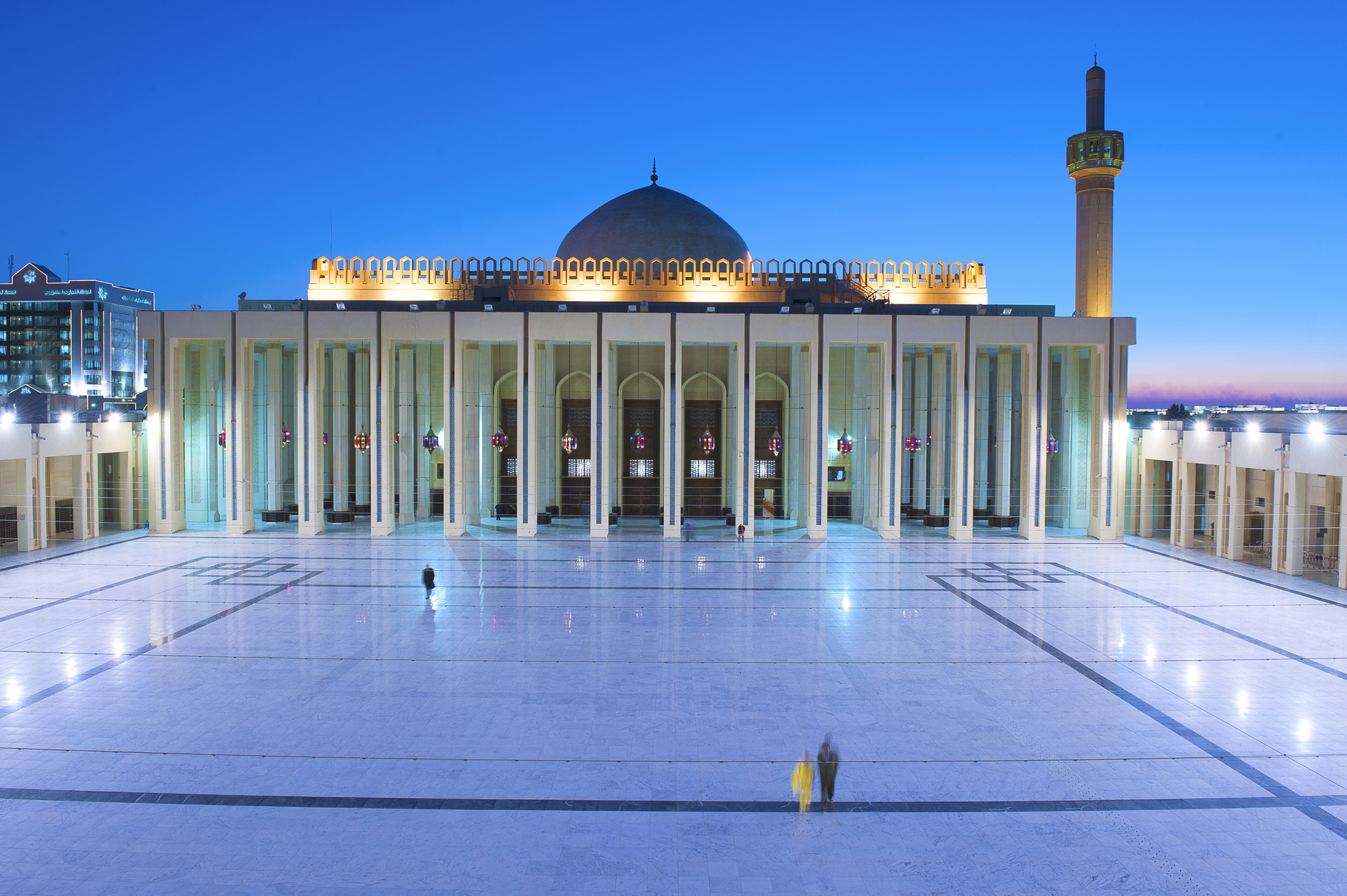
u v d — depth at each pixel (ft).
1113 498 129.29
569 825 39.78
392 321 126.41
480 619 77.97
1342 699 57.52
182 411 131.13
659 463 151.94
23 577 96.07
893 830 39.60
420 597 86.94
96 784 43.55
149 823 39.65
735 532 134.51
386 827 39.42
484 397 144.66
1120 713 54.65
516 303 134.82
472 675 61.52
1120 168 153.38
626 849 37.73
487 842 38.17
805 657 66.64
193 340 135.23
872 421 138.41
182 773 44.91
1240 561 111.34
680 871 35.99
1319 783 44.68
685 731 51.13
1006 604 85.30
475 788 43.39
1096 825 40.22
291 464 147.64
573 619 78.02
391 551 114.93
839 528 140.15
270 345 136.26
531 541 124.57
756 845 38.19
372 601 84.79
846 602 85.81
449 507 127.95
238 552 113.70
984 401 147.64
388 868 35.94
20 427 110.93
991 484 149.79
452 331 126.62
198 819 40.06
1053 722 53.06
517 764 46.37
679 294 145.07
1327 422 105.09
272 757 46.96
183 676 60.80
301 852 37.19
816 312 132.57
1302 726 52.49
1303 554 102.89
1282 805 42.32
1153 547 123.54
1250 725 52.80
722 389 150.10
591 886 34.76
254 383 146.00
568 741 49.55
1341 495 103.45
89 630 73.26
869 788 43.83
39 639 70.13
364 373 142.31
